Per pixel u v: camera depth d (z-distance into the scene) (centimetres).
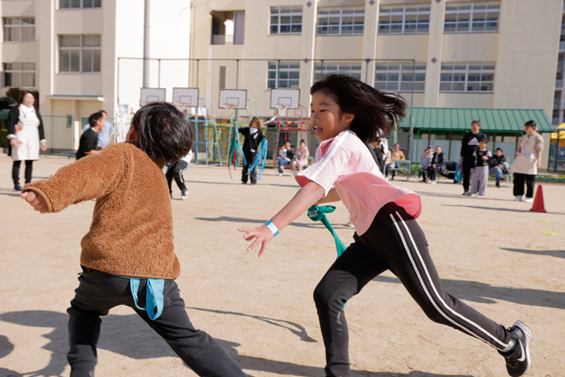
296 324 294
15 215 669
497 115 2280
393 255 194
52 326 279
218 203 873
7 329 273
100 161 160
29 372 224
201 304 324
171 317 173
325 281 202
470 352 260
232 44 2752
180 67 2812
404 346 265
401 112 218
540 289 384
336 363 191
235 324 290
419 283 194
